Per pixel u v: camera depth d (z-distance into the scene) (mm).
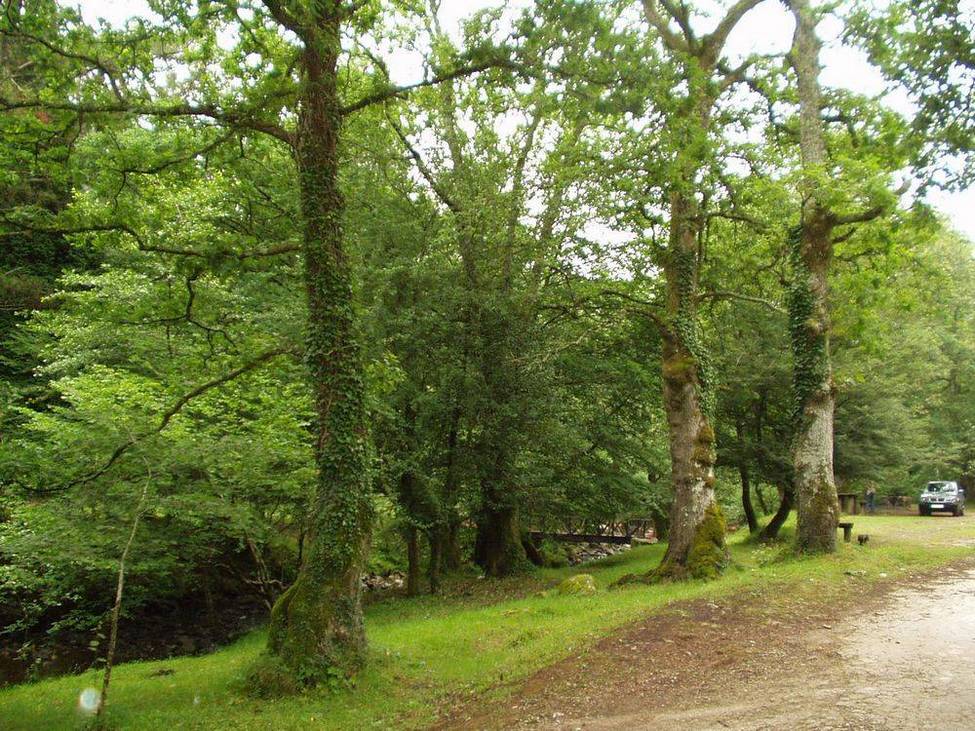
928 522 29656
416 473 17750
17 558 12734
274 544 16797
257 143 12359
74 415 11469
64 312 18125
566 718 7445
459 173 18891
